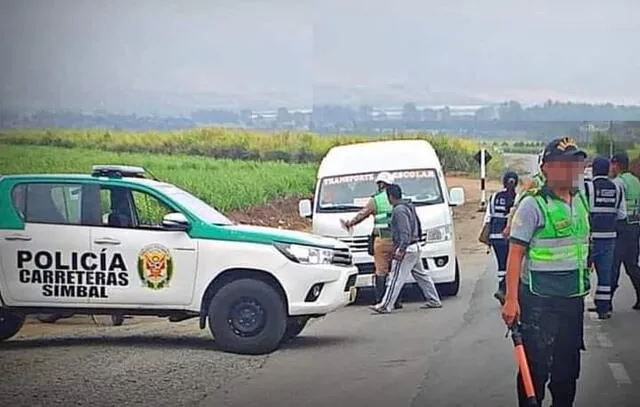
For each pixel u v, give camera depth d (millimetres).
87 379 10375
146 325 14344
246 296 11375
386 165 16375
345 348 11969
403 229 14633
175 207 11547
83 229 11469
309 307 11375
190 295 11398
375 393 9695
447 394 9633
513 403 9258
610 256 13352
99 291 11453
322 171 16500
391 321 14000
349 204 16031
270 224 23125
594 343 11906
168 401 9406
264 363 11094
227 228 11445
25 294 11508
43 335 13398
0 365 11172
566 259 7281
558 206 7262
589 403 9188
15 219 11516
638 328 12844
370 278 15414
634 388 9742
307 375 10492
